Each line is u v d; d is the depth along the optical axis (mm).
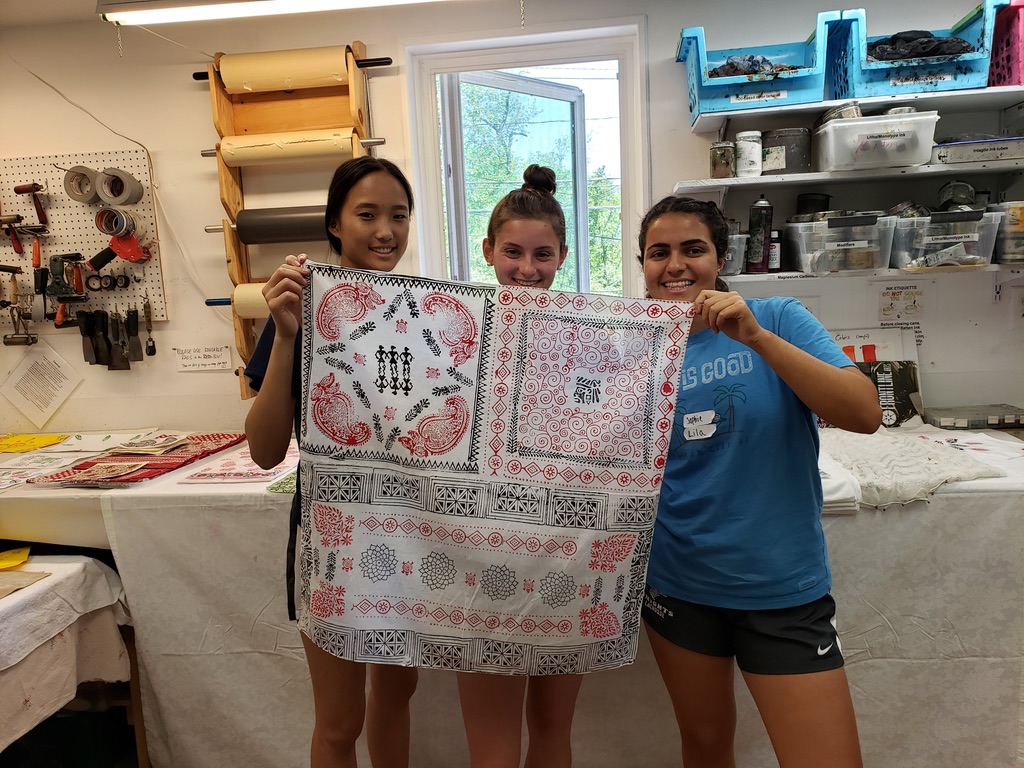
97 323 2391
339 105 2254
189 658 1771
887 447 1817
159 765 1846
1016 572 1543
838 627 1607
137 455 2080
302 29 2264
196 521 1726
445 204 2502
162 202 2387
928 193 2133
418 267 2350
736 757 1669
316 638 1120
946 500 1543
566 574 1114
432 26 2221
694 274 1209
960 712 1609
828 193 2150
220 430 2498
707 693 1211
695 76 1955
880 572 1582
